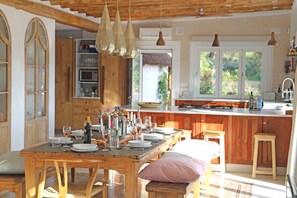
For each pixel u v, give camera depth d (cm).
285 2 867
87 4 813
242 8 929
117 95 1048
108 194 539
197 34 1045
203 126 694
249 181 620
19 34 696
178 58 1059
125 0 805
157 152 439
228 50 1033
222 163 661
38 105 775
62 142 429
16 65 688
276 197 536
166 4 850
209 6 888
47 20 794
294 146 472
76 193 385
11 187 412
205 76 1052
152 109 727
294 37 888
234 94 1040
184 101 995
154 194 385
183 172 393
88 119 440
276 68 1005
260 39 1005
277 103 884
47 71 802
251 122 672
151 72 1087
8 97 665
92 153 385
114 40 478
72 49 1062
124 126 501
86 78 1071
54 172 456
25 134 721
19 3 673
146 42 1073
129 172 379
